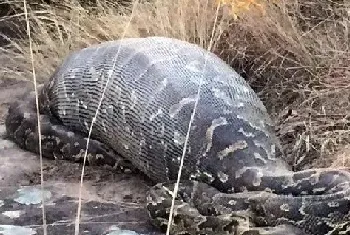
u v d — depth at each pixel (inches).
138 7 371.6
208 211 245.0
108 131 293.1
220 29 332.5
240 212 239.9
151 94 281.3
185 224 240.7
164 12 355.9
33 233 251.6
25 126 315.0
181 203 247.8
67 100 307.9
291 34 334.0
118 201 272.8
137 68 291.4
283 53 332.2
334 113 301.7
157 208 249.6
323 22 336.2
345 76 314.8
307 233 233.8
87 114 300.5
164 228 248.8
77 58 315.9
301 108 308.2
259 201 240.4
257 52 335.9
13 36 424.8
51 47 378.6
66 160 304.2
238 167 257.4
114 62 290.7
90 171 295.4
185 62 290.5
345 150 280.1
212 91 278.5
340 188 235.6
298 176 246.1
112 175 292.2
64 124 310.0
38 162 304.0
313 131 296.2
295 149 287.3
